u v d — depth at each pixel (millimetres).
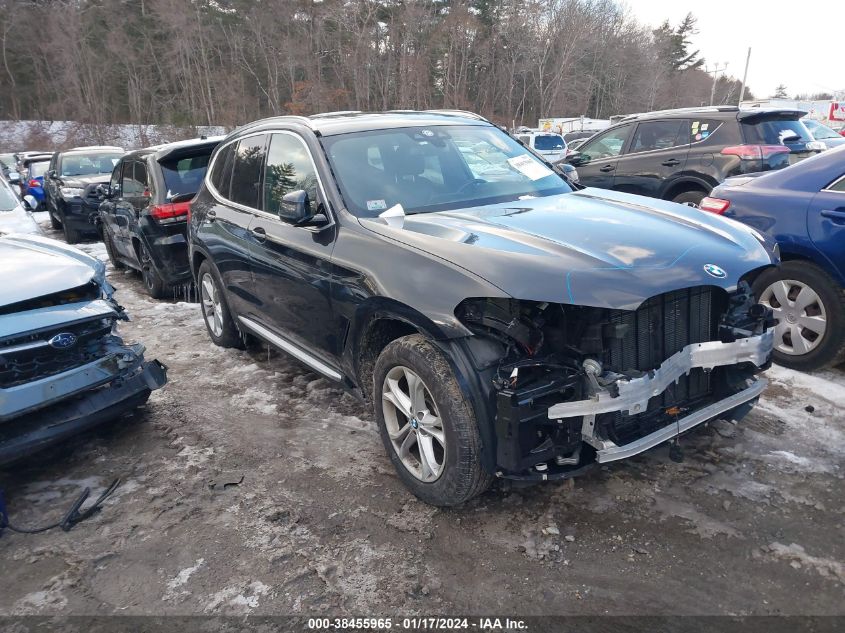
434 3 54844
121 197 8383
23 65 58125
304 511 3174
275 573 2738
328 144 3930
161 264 7223
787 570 2596
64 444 4023
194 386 4887
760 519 2910
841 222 4125
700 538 2807
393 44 49812
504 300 2713
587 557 2732
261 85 53219
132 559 2887
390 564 2756
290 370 5129
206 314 5852
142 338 6234
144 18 56156
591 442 2693
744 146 7551
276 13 51625
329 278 3512
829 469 3266
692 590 2520
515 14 56031
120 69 55156
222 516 3174
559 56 57281
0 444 3264
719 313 3152
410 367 2973
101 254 11141
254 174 4641
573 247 2881
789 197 4449
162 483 3514
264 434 4023
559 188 4188
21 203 6512
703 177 7930
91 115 52469
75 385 3508
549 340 2770
